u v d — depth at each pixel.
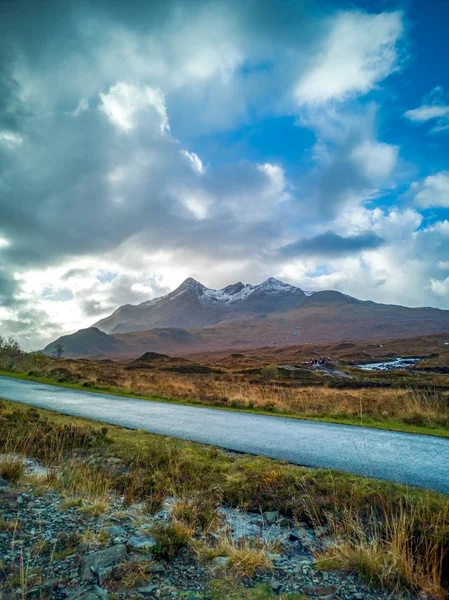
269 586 3.52
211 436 10.01
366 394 22.22
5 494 5.39
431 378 39.41
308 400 17.77
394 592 3.47
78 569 3.62
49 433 8.93
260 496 5.73
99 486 5.94
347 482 6.04
